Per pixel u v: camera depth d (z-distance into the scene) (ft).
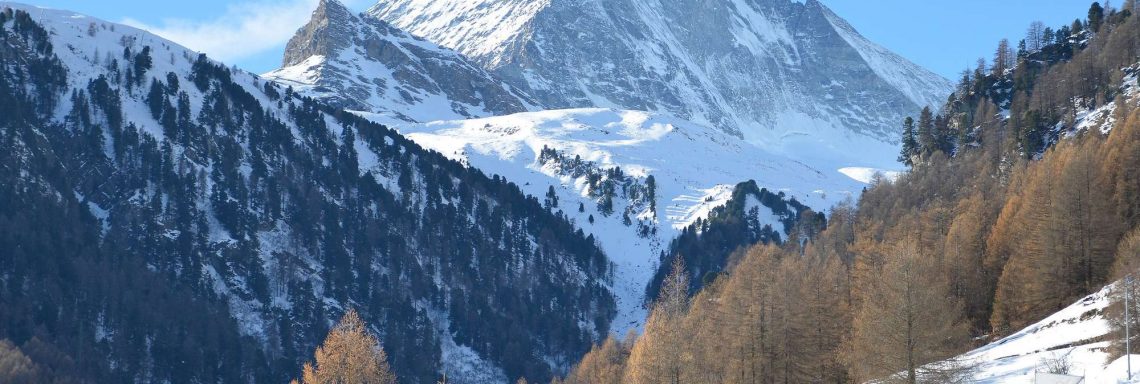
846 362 357.41
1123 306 316.60
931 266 441.27
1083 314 359.66
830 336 392.27
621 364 612.70
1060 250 423.64
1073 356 321.52
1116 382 278.26
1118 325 315.78
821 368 385.29
